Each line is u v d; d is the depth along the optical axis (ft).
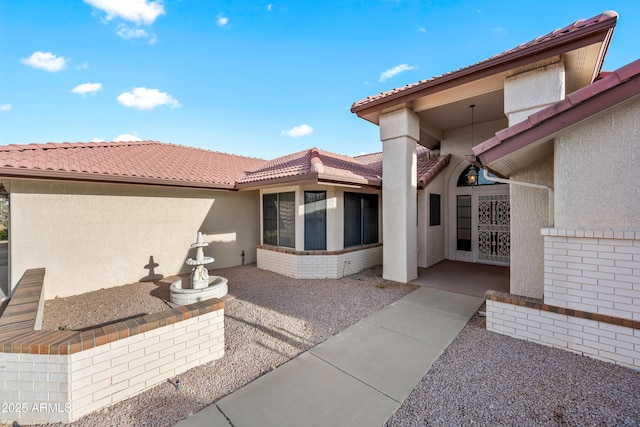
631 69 10.85
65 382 9.79
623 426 9.22
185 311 13.10
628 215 12.21
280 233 34.14
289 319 19.47
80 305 22.89
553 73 18.63
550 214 17.13
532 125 13.20
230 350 15.08
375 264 37.04
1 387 9.89
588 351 13.44
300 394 11.23
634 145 12.00
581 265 13.55
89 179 23.24
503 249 37.32
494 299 16.63
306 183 27.22
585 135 13.08
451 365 13.29
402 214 28.68
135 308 22.22
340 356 14.29
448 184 41.93
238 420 9.83
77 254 25.81
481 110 31.83
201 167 37.32
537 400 10.61
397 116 28.35
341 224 32.45
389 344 15.57
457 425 9.46
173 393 11.44
